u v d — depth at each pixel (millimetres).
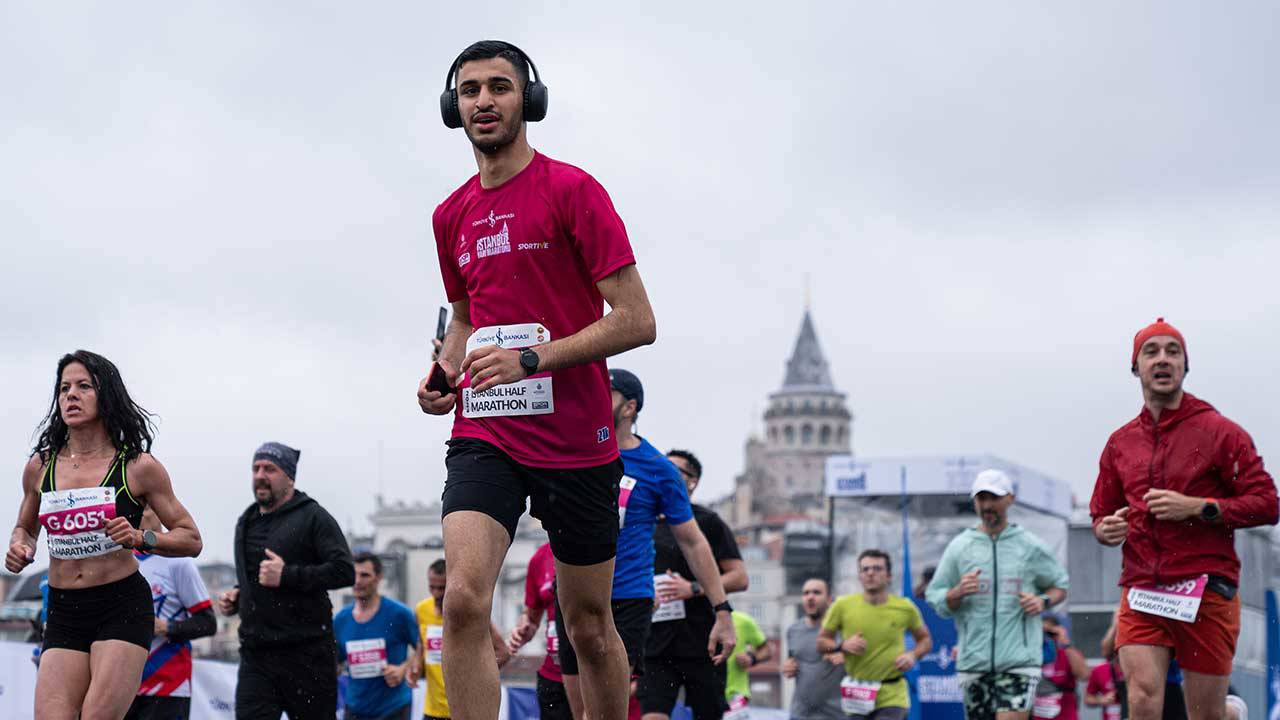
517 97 4871
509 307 4887
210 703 12305
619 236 4820
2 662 11844
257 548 9180
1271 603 14930
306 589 9062
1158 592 7195
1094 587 19984
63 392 7043
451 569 4652
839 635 12500
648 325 4832
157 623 8664
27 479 7191
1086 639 19891
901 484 19891
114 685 6902
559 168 4887
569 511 4961
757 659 13078
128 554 7027
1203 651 7191
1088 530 20156
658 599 9125
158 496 7129
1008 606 10500
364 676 11711
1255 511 7078
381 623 11789
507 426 4836
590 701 5414
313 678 9156
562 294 4891
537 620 9461
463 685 4605
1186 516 7066
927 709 15430
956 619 10742
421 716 13258
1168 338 7285
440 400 4922
